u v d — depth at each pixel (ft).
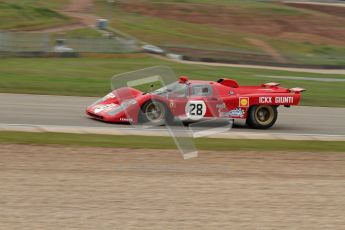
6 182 54.65
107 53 266.57
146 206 49.19
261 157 72.43
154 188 55.06
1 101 113.60
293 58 311.88
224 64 278.87
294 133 93.91
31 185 54.08
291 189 57.00
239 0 640.58
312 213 49.19
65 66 199.72
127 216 46.34
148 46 294.87
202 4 596.29
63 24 430.20
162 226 44.27
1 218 44.65
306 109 128.57
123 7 564.30
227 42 435.94
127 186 55.36
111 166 63.52
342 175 64.49
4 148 69.87
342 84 197.67
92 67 203.31
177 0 602.85
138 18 506.89
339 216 48.65
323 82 200.75
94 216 46.01
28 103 112.57
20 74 164.55
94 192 52.80
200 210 48.67
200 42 410.93
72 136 79.66
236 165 67.10
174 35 422.00
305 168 67.31
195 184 57.26
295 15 591.37
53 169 60.85
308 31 565.94
